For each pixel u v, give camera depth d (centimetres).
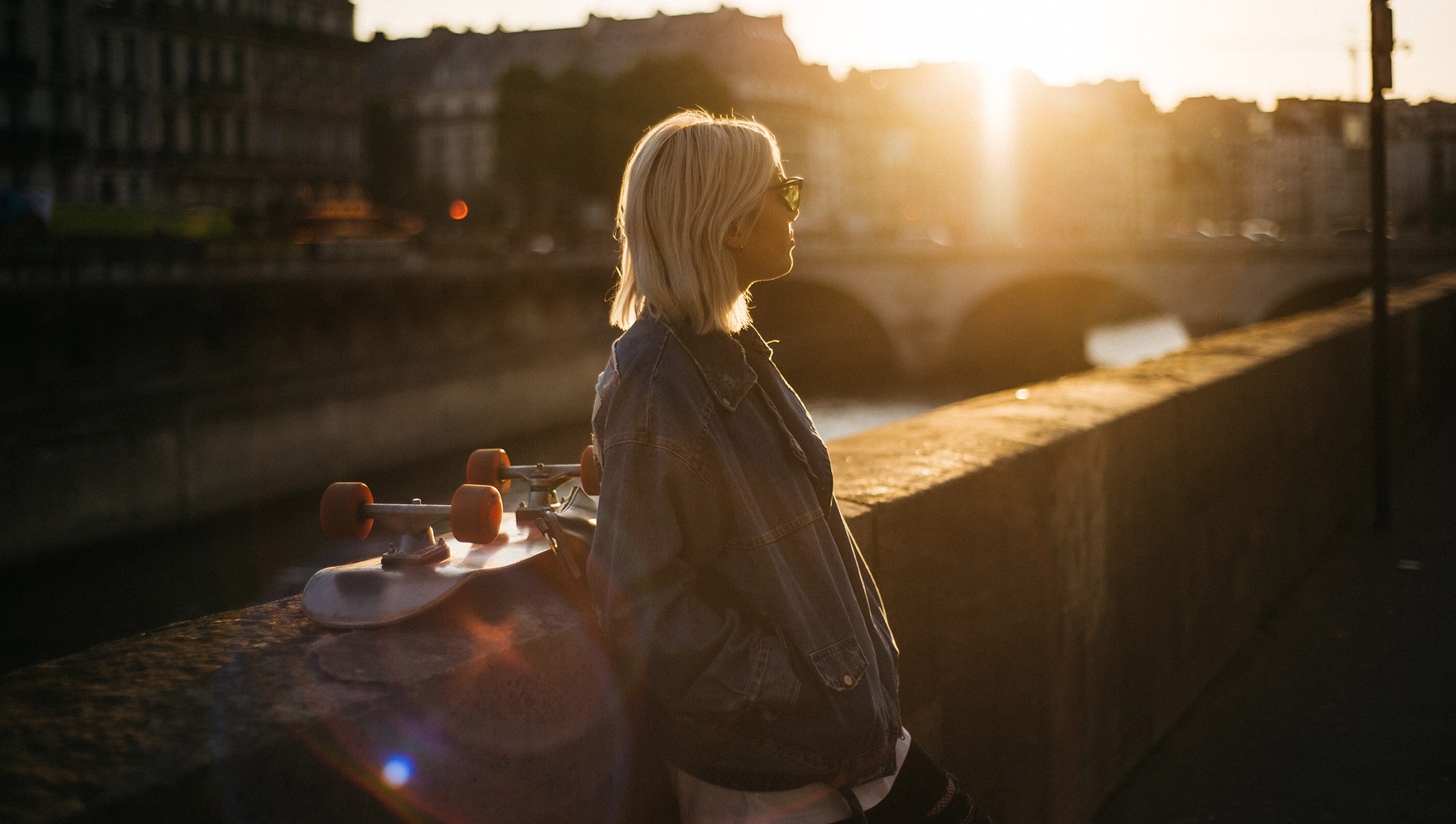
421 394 3456
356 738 110
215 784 99
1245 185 10831
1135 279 4759
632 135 6322
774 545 135
